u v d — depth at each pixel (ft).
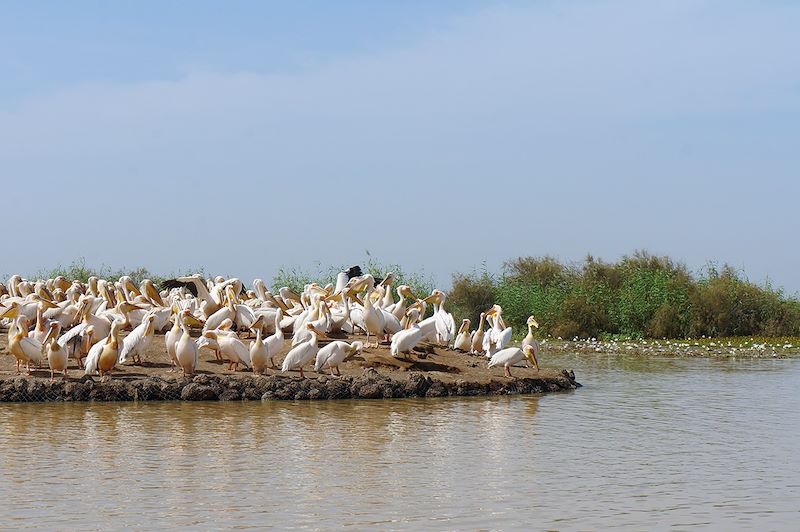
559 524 37.81
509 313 154.51
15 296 92.73
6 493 41.39
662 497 42.09
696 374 93.25
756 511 40.09
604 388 80.38
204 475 45.01
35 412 61.41
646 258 165.17
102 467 46.34
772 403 71.36
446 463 48.21
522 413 64.49
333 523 37.50
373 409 64.59
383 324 78.89
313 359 75.41
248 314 80.89
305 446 51.88
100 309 81.76
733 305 149.38
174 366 72.02
